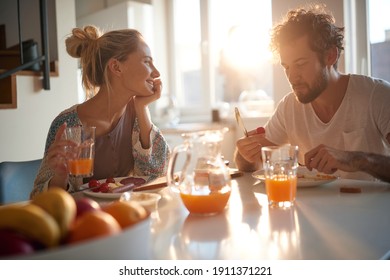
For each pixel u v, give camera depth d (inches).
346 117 63.9
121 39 61.0
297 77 59.7
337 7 101.3
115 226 23.1
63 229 22.5
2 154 101.4
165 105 163.9
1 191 55.8
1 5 140.0
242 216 37.3
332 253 27.5
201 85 166.2
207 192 37.8
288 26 58.5
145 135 63.7
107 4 168.7
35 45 115.4
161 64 169.8
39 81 109.7
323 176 51.7
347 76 65.0
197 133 39.9
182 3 168.7
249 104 148.1
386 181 50.2
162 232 33.1
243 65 150.3
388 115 60.4
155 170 63.5
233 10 153.6
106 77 61.1
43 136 111.3
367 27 105.3
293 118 69.5
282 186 40.0
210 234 32.3
